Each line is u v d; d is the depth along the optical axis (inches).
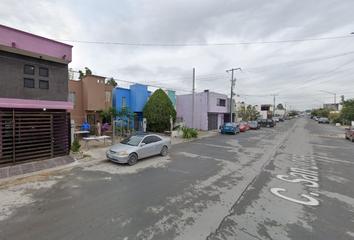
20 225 134.5
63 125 336.8
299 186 213.6
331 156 371.2
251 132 892.6
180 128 706.2
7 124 281.7
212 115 987.3
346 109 1211.2
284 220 142.2
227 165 303.7
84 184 216.7
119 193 191.6
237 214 150.6
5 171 250.2
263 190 201.5
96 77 559.2
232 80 951.6
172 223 137.1
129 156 295.0
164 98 696.4
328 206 165.6
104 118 616.4
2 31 277.9
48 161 300.5
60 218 143.7
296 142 561.6
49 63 334.3
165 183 220.8
